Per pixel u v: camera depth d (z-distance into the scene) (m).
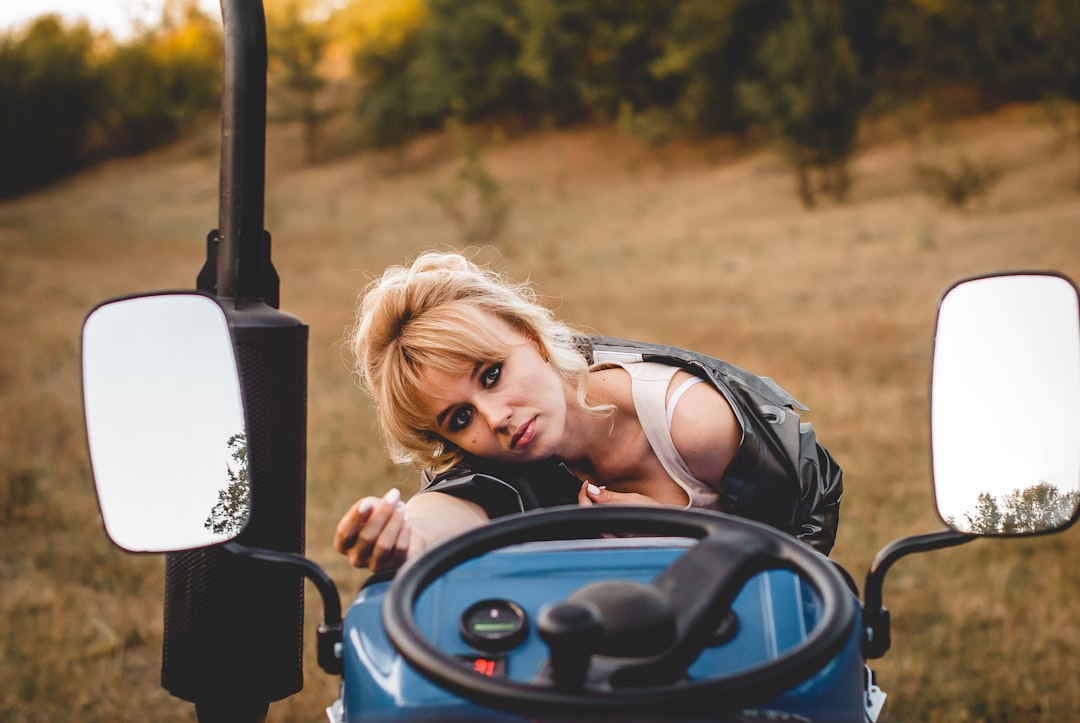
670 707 0.78
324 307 13.83
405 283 1.46
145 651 3.89
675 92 42.31
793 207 25.80
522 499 1.50
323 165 47.62
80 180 51.97
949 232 18.00
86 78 54.03
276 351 1.44
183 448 1.23
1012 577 4.39
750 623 1.00
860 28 36.91
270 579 1.44
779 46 27.77
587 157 40.09
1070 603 3.98
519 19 45.81
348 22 51.84
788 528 1.60
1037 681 3.36
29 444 6.99
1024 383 1.29
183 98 57.56
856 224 20.73
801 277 15.12
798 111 25.69
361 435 6.96
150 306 1.24
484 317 1.43
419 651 0.86
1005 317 1.30
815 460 1.70
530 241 24.03
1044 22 28.00
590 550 1.11
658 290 14.76
